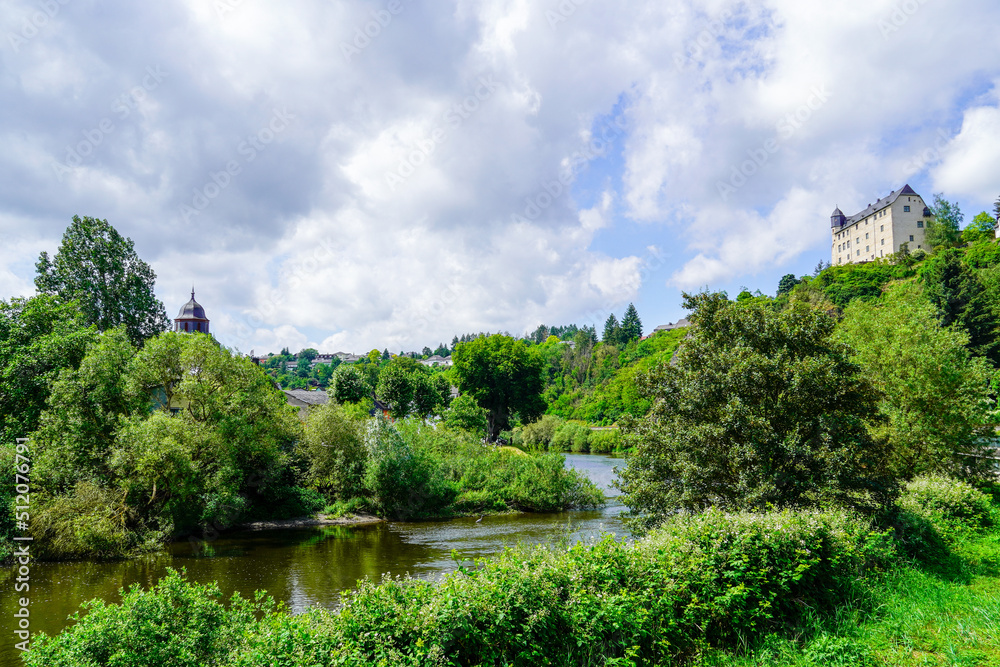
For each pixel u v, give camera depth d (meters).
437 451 36.78
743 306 14.87
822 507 10.65
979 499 14.22
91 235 43.66
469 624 5.53
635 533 13.81
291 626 5.75
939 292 57.00
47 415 22.06
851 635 6.93
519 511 31.86
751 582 7.43
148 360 26.22
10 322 26.31
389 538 24.34
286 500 29.42
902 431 17.77
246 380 28.14
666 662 6.27
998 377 29.34
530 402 76.44
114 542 19.45
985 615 7.27
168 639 7.81
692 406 13.27
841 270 99.81
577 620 6.11
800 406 12.14
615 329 152.00
